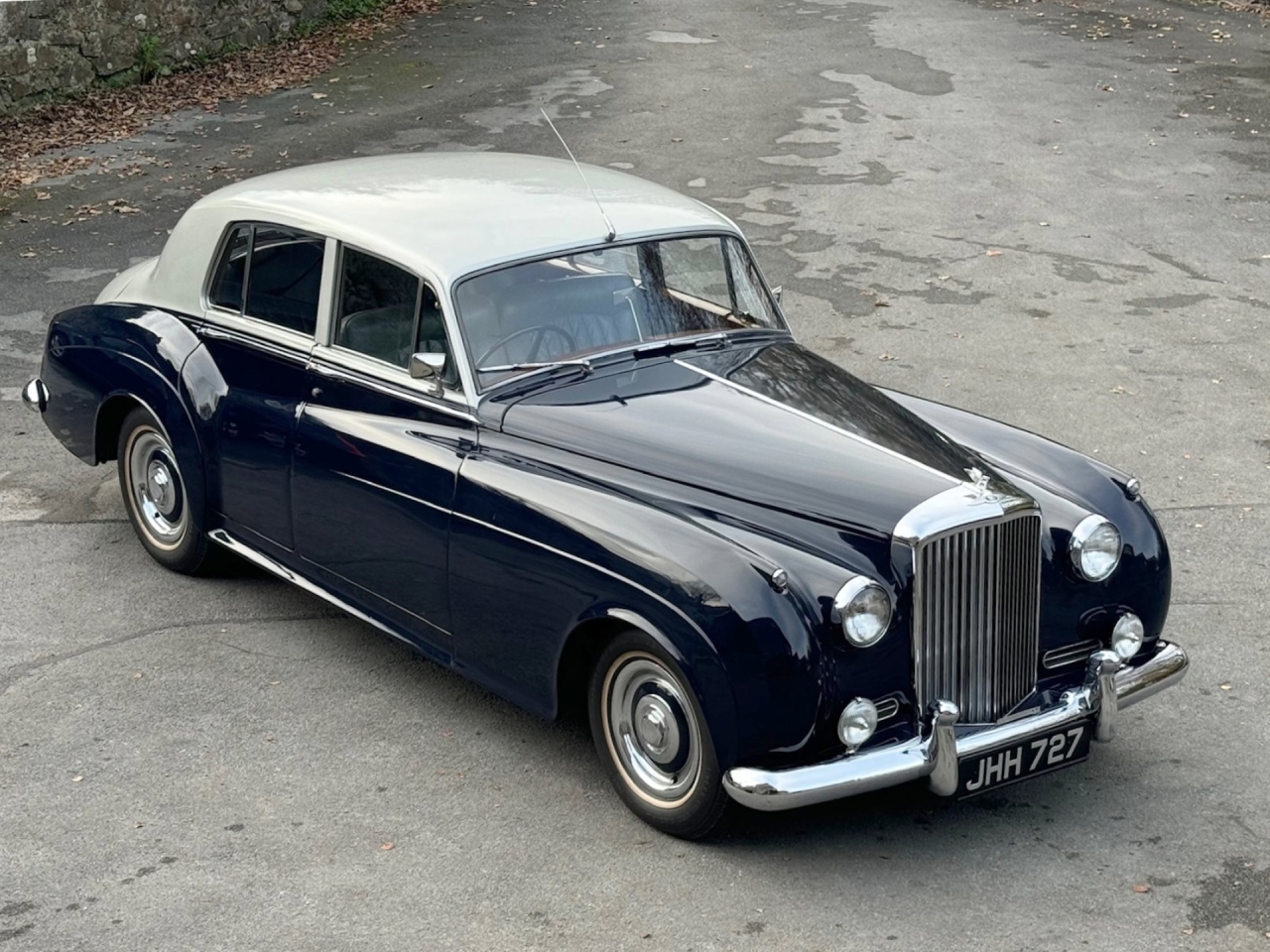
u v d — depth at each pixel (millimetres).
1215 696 5738
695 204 6328
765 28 21047
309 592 6195
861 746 4535
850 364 9539
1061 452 5535
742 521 4754
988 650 4766
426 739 5465
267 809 4988
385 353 5633
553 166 6668
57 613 6449
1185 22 21219
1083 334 10094
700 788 4590
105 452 7000
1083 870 4629
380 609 5691
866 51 19391
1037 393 9062
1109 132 15320
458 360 5352
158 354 6461
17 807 4984
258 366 6137
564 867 4668
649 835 4848
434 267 5418
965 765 4598
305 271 5961
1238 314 10484
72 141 15258
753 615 4359
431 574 5344
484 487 5090
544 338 5508
